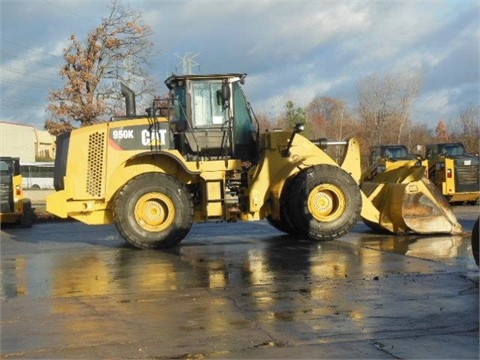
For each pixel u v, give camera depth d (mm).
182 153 13250
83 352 5781
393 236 13375
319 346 5848
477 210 21297
